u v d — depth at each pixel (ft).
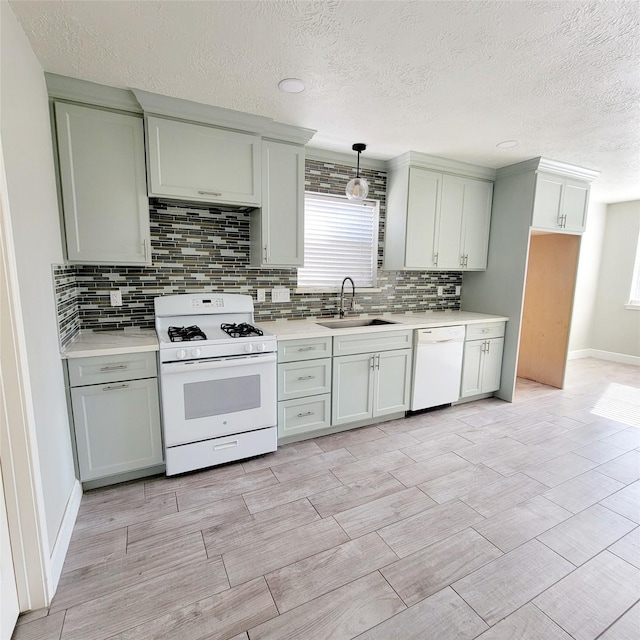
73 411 6.57
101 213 7.11
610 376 15.19
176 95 7.10
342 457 8.44
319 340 8.86
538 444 9.20
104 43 5.48
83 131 6.82
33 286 5.01
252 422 8.06
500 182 12.05
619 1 4.49
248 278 9.75
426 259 11.28
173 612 4.65
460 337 11.15
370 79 6.48
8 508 4.36
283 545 5.77
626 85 6.55
